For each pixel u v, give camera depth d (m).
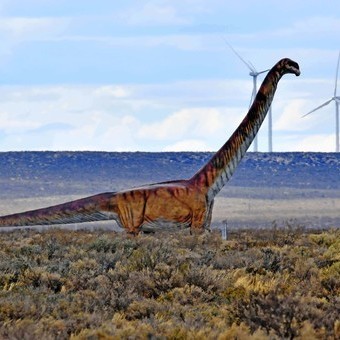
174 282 53.62
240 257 66.19
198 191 105.00
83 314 43.56
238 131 105.69
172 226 105.12
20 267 62.06
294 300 42.50
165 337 38.47
